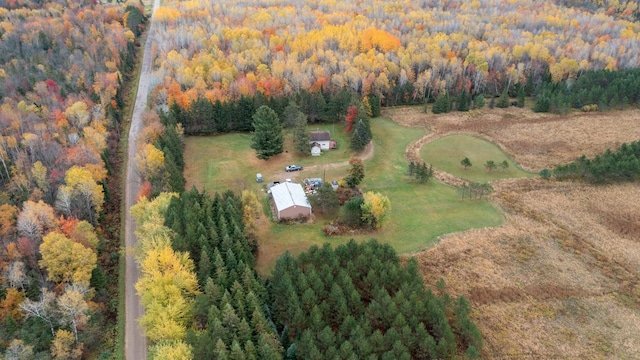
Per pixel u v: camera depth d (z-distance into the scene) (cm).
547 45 17738
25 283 7294
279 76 14550
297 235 8975
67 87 13675
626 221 9325
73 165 9638
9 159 10488
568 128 13325
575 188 10481
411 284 6725
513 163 11675
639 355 6469
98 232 8944
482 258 8312
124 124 13350
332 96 13500
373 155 11912
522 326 6919
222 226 7625
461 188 10556
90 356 6619
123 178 10912
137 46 19075
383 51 16888
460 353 6328
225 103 12900
